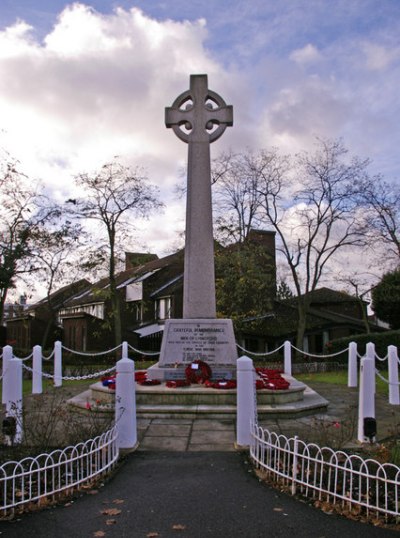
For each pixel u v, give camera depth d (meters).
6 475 4.85
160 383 10.50
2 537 4.32
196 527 4.50
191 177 11.86
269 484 5.59
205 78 12.22
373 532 4.41
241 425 7.09
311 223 34.41
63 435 7.43
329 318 33.47
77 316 37.41
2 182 26.44
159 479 5.79
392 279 28.17
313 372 21.30
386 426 8.55
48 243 28.16
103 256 29.02
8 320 44.47
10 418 6.57
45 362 24.28
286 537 4.31
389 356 11.12
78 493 5.32
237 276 26.98
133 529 4.46
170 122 12.12
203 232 11.69
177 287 35.22
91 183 27.73
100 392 10.29
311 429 7.96
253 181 32.56
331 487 5.14
